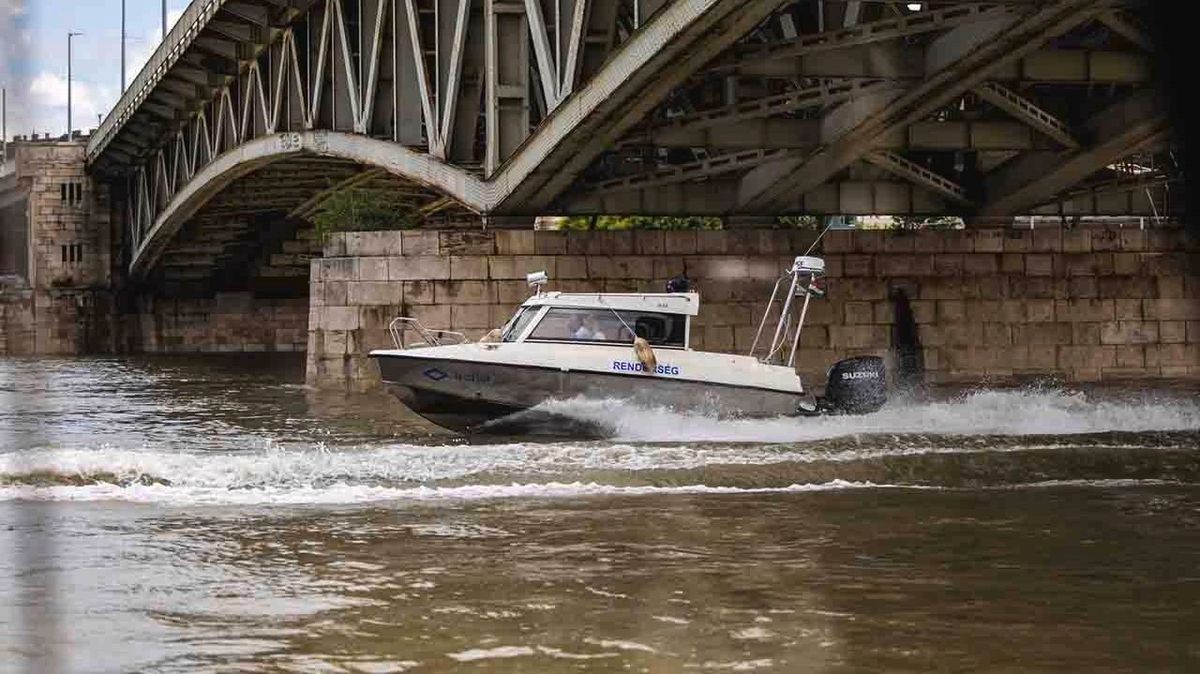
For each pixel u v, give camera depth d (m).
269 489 13.36
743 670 7.44
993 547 10.70
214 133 47.78
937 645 7.93
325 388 27.78
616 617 8.54
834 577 9.64
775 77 23.50
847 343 29.16
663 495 13.21
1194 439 16.47
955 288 29.72
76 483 13.56
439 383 18.56
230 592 9.20
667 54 20.16
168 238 56.81
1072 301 30.19
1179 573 9.77
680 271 28.44
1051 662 7.62
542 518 11.96
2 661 7.61
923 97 24.08
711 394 18.55
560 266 27.91
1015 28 21.23
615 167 29.20
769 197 28.97
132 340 66.88
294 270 63.97
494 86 26.52
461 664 7.55
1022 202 30.17
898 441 16.44
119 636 8.12
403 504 12.69
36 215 66.38
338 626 8.34
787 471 14.27
